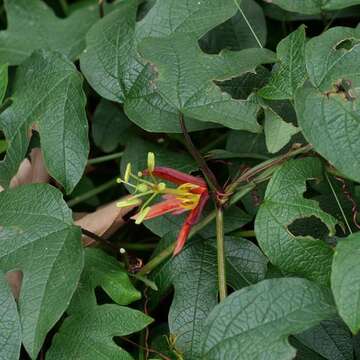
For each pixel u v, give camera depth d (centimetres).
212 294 64
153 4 72
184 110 63
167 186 67
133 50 68
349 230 64
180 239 63
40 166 72
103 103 77
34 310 61
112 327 62
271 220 61
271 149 63
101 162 78
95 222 70
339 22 76
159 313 70
